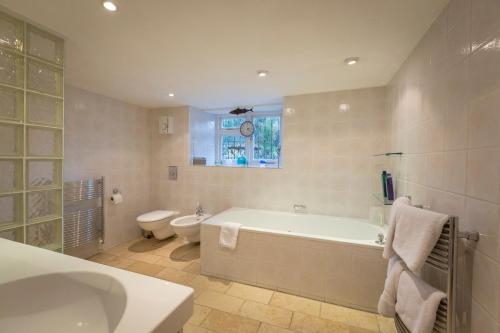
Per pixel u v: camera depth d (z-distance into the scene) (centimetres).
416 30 145
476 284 91
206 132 392
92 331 73
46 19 136
